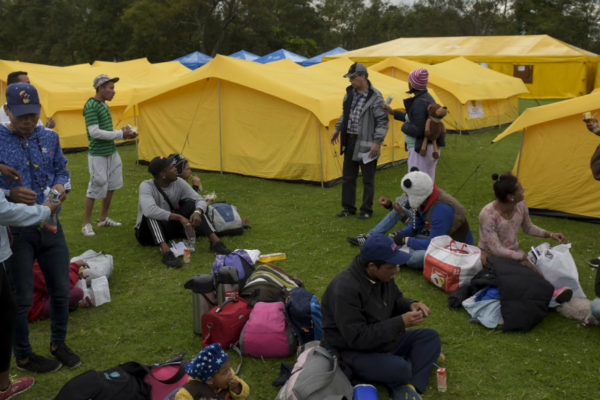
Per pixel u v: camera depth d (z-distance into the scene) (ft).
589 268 18.38
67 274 12.26
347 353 10.73
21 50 248.93
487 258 15.15
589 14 178.81
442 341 13.38
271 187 30.60
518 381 11.63
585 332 13.66
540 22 185.98
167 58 190.08
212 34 191.21
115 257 19.60
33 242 11.55
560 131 23.88
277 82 30.32
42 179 11.79
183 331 14.07
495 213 15.65
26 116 10.80
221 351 9.30
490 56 90.89
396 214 19.39
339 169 31.65
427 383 11.45
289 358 12.53
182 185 20.42
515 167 25.59
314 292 16.31
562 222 24.03
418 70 21.44
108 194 22.85
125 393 9.53
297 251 20.11
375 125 23.36
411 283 16.94
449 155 41.83
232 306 13.08
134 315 14.99
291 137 31.12
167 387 10.14
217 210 21.80
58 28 229.04
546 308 13.97
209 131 34.06
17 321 11.53
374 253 9.89
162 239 19.19
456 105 53.01
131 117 46.21
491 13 228.63
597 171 18.38
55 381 11.74
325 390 9.65
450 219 16.87
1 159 11.16
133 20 178.29
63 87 42.83
